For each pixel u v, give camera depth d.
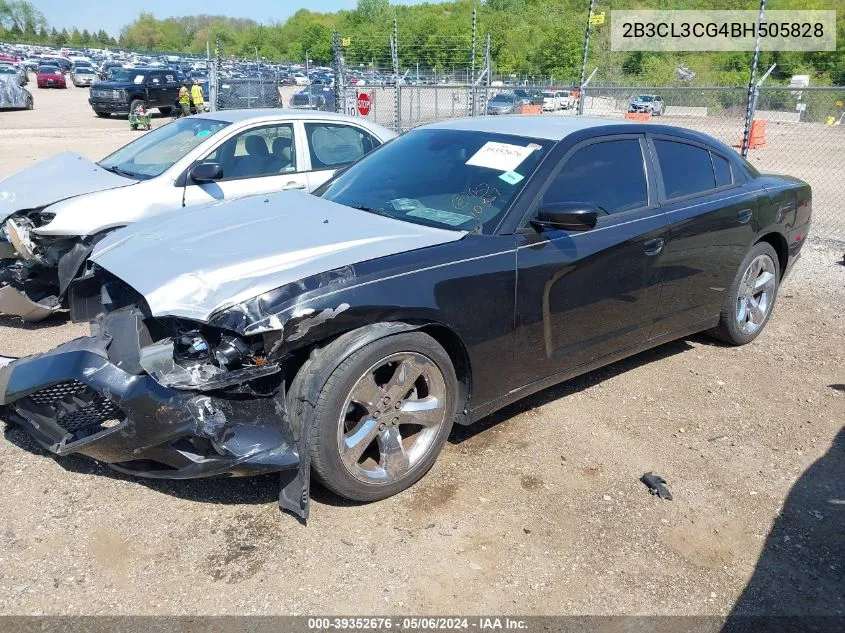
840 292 6.92
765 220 5.01
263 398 2.89
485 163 3.89
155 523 3.04
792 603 2.74
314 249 3.15
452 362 3.46
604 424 4.09
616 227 3.95
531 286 3.55
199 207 4.05
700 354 5.23
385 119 20.44
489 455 3.70
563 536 3.07
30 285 5.39
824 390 4.67
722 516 3.27
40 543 2.89
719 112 27.88
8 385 3.12
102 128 23.05
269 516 3.12
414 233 3.41
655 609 2.68
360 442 3.09
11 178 6.00
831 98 27.69
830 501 3.42
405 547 2.95
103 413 3.02
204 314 2.80
